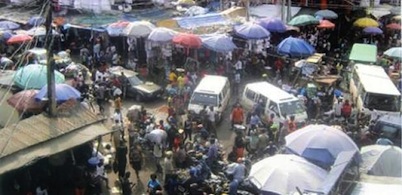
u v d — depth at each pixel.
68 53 36.66
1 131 20.92
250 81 35.19
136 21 38.94
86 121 22.39
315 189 16.42
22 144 20.09
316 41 42.25
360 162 19.11
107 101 31.56
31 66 27.20
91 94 30.67
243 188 19.77
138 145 23.84
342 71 35.84
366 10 47.25
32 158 19.39
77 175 21.25
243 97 30.00
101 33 38.72
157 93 31.95
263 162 19.58
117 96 31.23
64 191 21.53
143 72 35.19
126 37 37.59
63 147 20.36
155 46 36.12
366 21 43.53
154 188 20.72
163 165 23.34
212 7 46.12
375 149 20.56
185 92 30.58
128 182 21.33
